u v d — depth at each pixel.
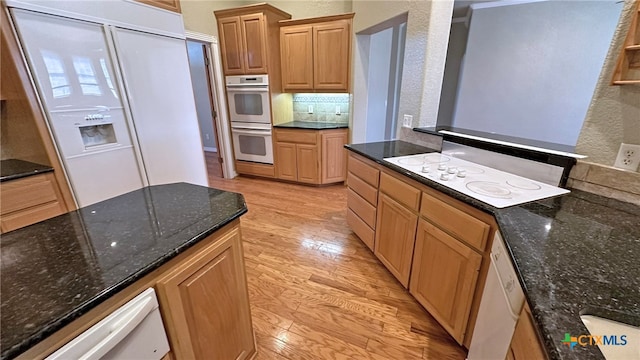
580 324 0.54
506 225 0.95
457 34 3.79
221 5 3.52
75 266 0.73
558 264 0.73
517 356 0.73
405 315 1.62
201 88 5.45
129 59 1.98
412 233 1.58
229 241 1.05
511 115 3.33
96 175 1.89
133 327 0.69
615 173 1.15
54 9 1.55
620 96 1.10
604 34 2.69
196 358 0.95
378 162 1.82
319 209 3.07
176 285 0.82
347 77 3.34
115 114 1.95
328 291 1.81
